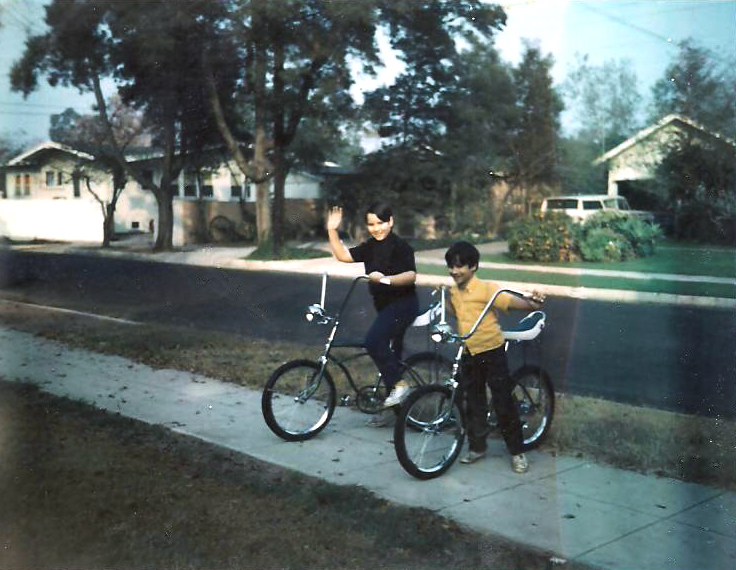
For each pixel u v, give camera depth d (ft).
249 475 13.41
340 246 15.72
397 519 11.38
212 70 28.22
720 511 10.78
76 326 27.53
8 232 36.81
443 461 13.52
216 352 23.36
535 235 24.63
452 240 28.66
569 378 16.58
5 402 17.67
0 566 10.23
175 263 34.01
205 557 10.42
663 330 14.74
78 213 36.81
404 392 15.47
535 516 11.27
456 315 14.19
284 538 10.93
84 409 17.40
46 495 12.39
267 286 32.17
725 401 14.19
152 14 26.58
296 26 25.79
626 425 13.96
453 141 26.22
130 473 13.43
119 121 31.94
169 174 35.29
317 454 14.71
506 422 13.32
